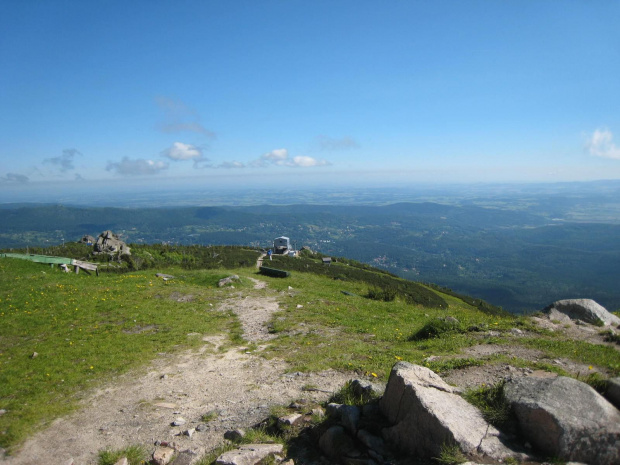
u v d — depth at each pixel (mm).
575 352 11008
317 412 8203
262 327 18375
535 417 5777
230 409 9641
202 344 15852
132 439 8539
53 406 10305
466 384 8531
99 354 14398
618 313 15695
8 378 12102
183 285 27516
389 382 7184
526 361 10211
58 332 17000
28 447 8359
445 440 5742
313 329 17594
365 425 7020
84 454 8008
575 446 5352
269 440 7480
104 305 21109
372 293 27547
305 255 71312
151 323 18578
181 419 9203
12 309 19875
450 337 14023
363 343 15023
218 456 7012
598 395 5891
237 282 28828
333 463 6543
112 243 41750
